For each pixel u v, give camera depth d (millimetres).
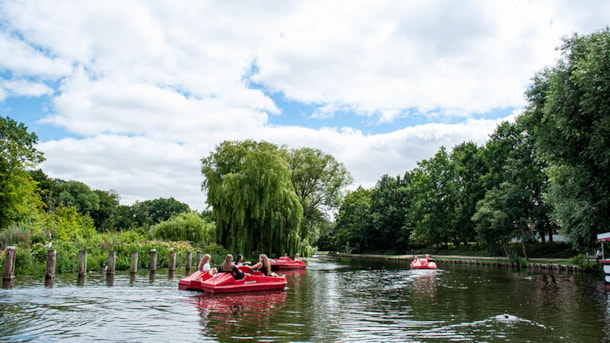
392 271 33781
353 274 30141
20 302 13375
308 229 53344
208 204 36344
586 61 20688
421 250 77875
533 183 45094
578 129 21375
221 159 37906
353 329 10688
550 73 24578
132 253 24500
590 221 24438
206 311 12703
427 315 12875
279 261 33781
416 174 71062
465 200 56875
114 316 11586
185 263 30375
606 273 21141
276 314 12523
